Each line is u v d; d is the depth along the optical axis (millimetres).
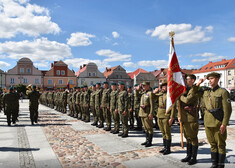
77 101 11195
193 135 4059
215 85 3564
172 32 4621
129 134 7145
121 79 55906
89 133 7293
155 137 6574
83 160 4312
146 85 5629
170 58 4508
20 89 43688
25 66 49406
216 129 3514
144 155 4645
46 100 21859
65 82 52062
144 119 5461
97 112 8570
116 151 4969
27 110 17250
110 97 7449
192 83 4223
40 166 3955
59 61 52219
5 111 8859
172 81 4379
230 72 47906
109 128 7848
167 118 4680
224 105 3367
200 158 4379
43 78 50688
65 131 7660
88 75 54156
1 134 7039
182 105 4184
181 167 3869
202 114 10172
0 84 47250
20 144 5652
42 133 7234
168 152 4719
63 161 4246
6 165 4000
